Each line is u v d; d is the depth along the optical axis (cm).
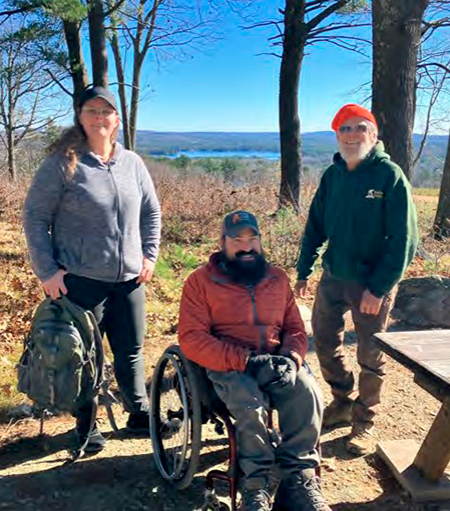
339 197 337
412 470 322
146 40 2242
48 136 2486
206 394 297
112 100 316
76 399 313
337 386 378
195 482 322
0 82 2019
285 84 1323
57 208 319
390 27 742
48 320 310
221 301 297
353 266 338
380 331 342
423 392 438
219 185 1361
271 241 878
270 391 279
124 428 384
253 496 261
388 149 766
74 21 1177
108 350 512
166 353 321
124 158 335
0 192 1290
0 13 1176
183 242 1038
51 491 312
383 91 761
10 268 784
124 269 329
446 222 1060
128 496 310
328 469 334
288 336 303
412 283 635
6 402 414
